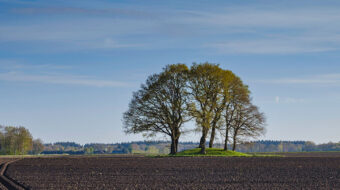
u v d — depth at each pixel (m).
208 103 70.19
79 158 68.62
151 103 70.81
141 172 41.84
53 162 57.72
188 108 70.50
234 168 46.06
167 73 71.31
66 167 48.66
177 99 71.00
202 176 37.75
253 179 35.22
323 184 31.84
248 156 69.38
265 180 34.50
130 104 71.50
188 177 36.94
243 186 30.75
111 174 39.91
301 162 55.41
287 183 32.47
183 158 64.00
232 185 31.31
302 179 35.16
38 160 63.00
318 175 38.41
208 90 70.56
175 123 71.62
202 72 70.94
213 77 70.56
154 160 60.12
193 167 47.50
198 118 69.62
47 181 34.16
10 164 53.97
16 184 32.66
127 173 40.84
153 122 70.44
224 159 61.31
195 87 70.88
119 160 61.25
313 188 29.69
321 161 57.59
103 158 67.94
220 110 71.44
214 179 35.28
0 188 30.64
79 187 30.31
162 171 42.84
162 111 70.62
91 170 44.41
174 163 53.81
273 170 43.56
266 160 59.19
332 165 50.31
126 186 30.77
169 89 71.00
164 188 29.66
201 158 63.75
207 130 70.88
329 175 38.44
